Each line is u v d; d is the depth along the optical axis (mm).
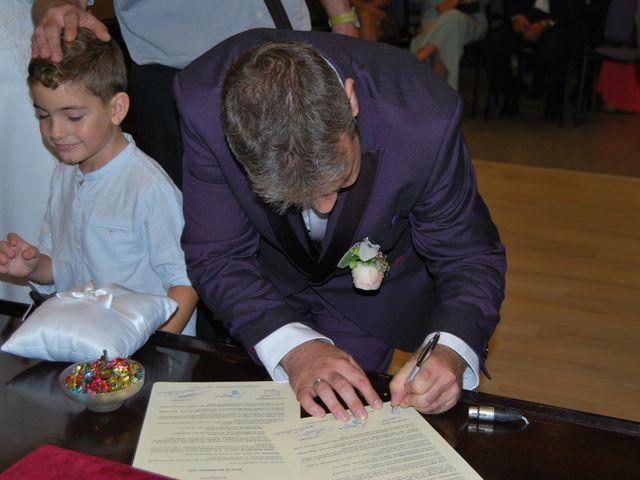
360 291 1758
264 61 1152
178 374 1390
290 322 1444
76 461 1139
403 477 1138
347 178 1226
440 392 1271
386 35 4520
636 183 4715
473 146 5449
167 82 2293
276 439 1223
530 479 1134
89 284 1491
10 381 1360
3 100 2129
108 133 1894
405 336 1841
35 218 2277
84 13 1892
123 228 1922
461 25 6043
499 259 1532
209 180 1506
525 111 6496
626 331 3127
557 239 3922
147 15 2254
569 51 5930
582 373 2855
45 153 2219
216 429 1245
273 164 1125
